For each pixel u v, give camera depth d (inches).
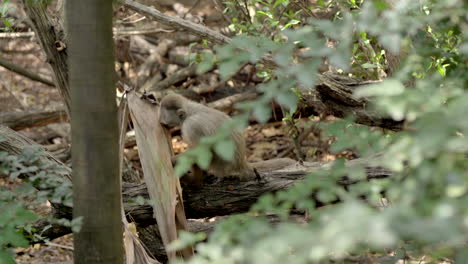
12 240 144.9
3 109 470.9
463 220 82.4
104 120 156.9
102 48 153.3
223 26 459.8
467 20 130.3
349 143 116.0
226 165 239.9
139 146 220.8
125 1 266.5
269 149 422.9
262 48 107.7
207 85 458.0
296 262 89.5
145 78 473.4
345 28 108.4
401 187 101.7
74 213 164.1
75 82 154.7
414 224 83.2
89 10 150.3
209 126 257.9
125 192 244.2
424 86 104.8
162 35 495.2
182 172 100.7
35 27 241.1
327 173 117.6
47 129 450.0
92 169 158.6
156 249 276.4
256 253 91.6
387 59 240.5
